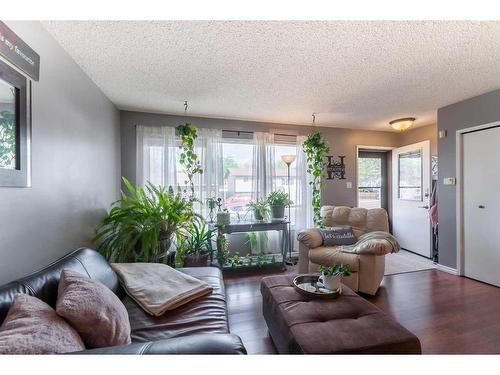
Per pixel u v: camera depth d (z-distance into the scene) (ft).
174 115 11.26
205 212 11.16
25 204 4.40
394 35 5.34
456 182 9.92
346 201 13.98
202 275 6.35
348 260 8.33
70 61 6.14
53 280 3.76
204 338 2.78
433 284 9.05
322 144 11.82
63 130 5.76
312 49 5.90
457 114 9.82
